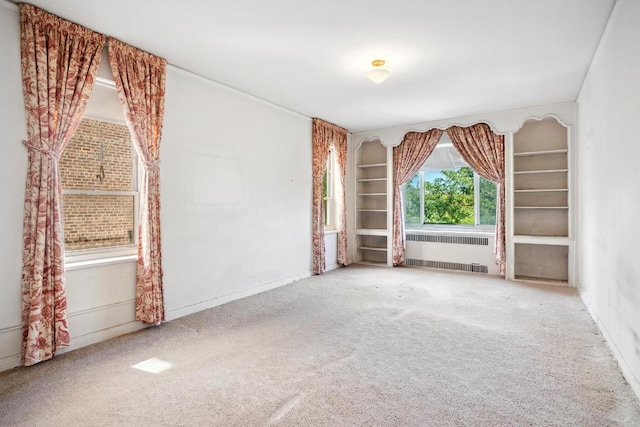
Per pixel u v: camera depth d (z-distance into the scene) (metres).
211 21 2.76
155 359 2.63
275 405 2.02
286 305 4.04
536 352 2.73
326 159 6.01
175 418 1.90
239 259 4.36
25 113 2.51
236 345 2.89
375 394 2.13
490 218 6.09
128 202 3.34
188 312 3.71
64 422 1.87
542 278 5.44
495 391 2.16
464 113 5.48
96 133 3.10
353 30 2.91
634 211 2.24
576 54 3.38
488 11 2.63
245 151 4.46
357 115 5.60
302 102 4.89
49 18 2.59
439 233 6.29
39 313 2.49
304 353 2.74
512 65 3.63
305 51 3.30
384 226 6.90
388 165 6.48
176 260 3.60
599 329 3.20
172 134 3.57
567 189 5.07
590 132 3.78
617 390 2.17
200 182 3.86
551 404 2.02
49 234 2.58
